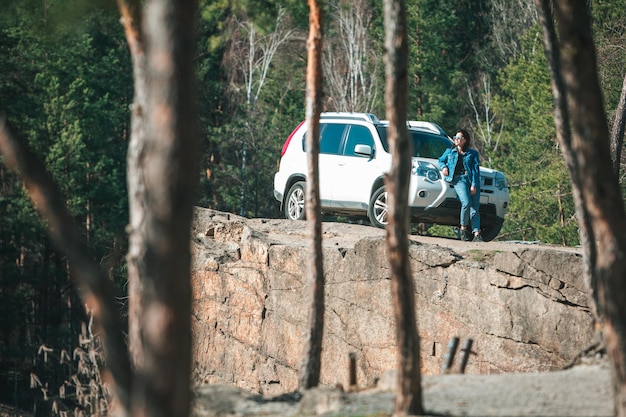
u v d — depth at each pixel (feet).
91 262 39.47
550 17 67.51
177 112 34.91
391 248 46.98
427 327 88.58
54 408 90.84
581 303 80.89
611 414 45.03
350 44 290.56
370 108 289.94
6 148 39.65
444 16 278.05
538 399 48.73
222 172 283.59
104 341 39.19
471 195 101.55
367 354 92.68
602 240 41.50
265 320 101.45
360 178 105.81
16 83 224.53
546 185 202.08
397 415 46.14
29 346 212.84
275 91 304.91
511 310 83.71
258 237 104.78
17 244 231.91
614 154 127.34
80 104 239.91
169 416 34.19
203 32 229.86
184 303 34.68
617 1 194.18
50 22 63.41
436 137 108.27
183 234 34.71
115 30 246.06
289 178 113.19
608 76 186.09
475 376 56.29
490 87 291.17
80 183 230.07
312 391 51.03
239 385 104.06
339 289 95.14
